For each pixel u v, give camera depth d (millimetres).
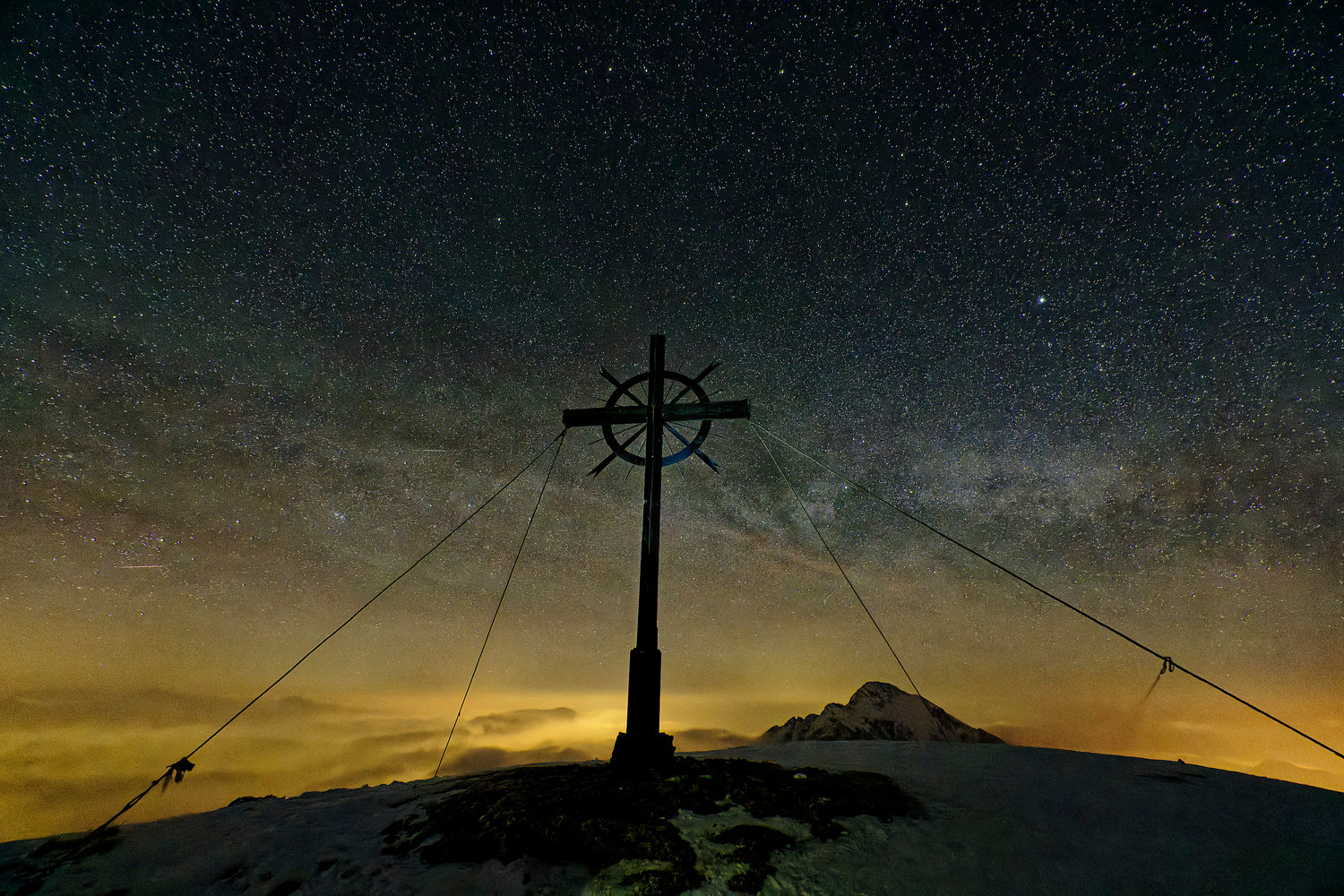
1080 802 5246
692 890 3832
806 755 7004
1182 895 3752
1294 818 4875
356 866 4383
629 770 5719
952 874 4020
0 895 4102
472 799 5383
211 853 4648
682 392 7785
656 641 6352
